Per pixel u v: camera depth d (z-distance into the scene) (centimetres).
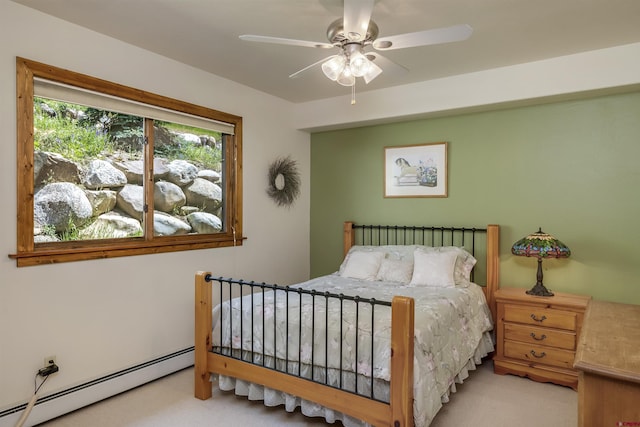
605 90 285
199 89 323
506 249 343
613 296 300
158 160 303
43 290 227
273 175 404
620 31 248
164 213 308
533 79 302
